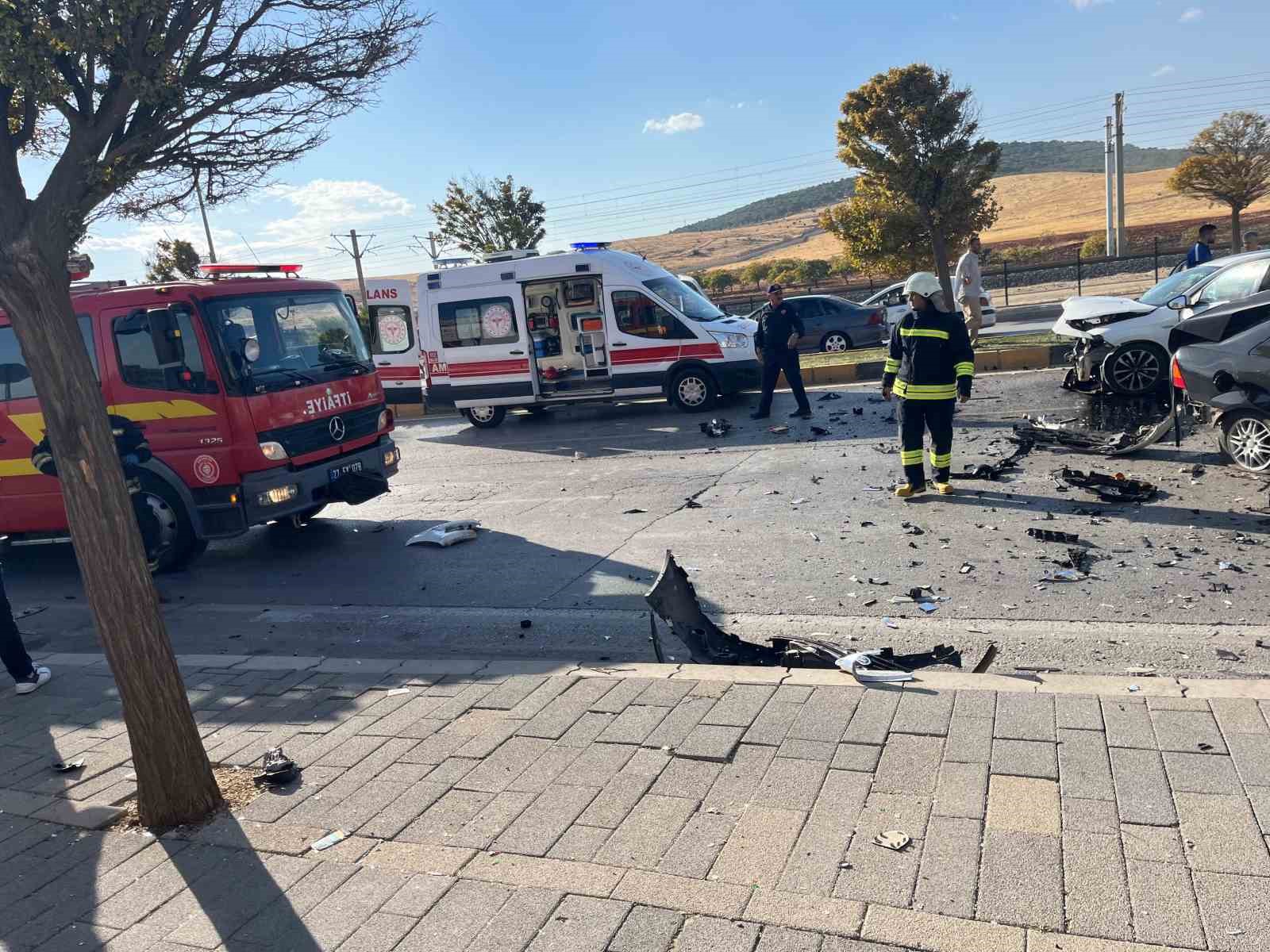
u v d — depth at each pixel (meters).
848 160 26.89
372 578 8.09
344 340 9.70
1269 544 6.33
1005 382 13.78
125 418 8.30
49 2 3.67
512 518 9.59
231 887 3.48
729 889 3.09
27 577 9.49
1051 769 3.57
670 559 5.54
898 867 3.10
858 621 5.83
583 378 16.09
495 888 3.26
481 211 32.56
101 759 4.78
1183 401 8.97
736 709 4.40
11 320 3.60
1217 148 36.81
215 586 8.41
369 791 4.07
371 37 4.71
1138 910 2.78
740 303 42.88
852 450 10.75
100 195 3.93
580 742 4.29
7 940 3.31
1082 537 6.88
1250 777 3.37
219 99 4.34
